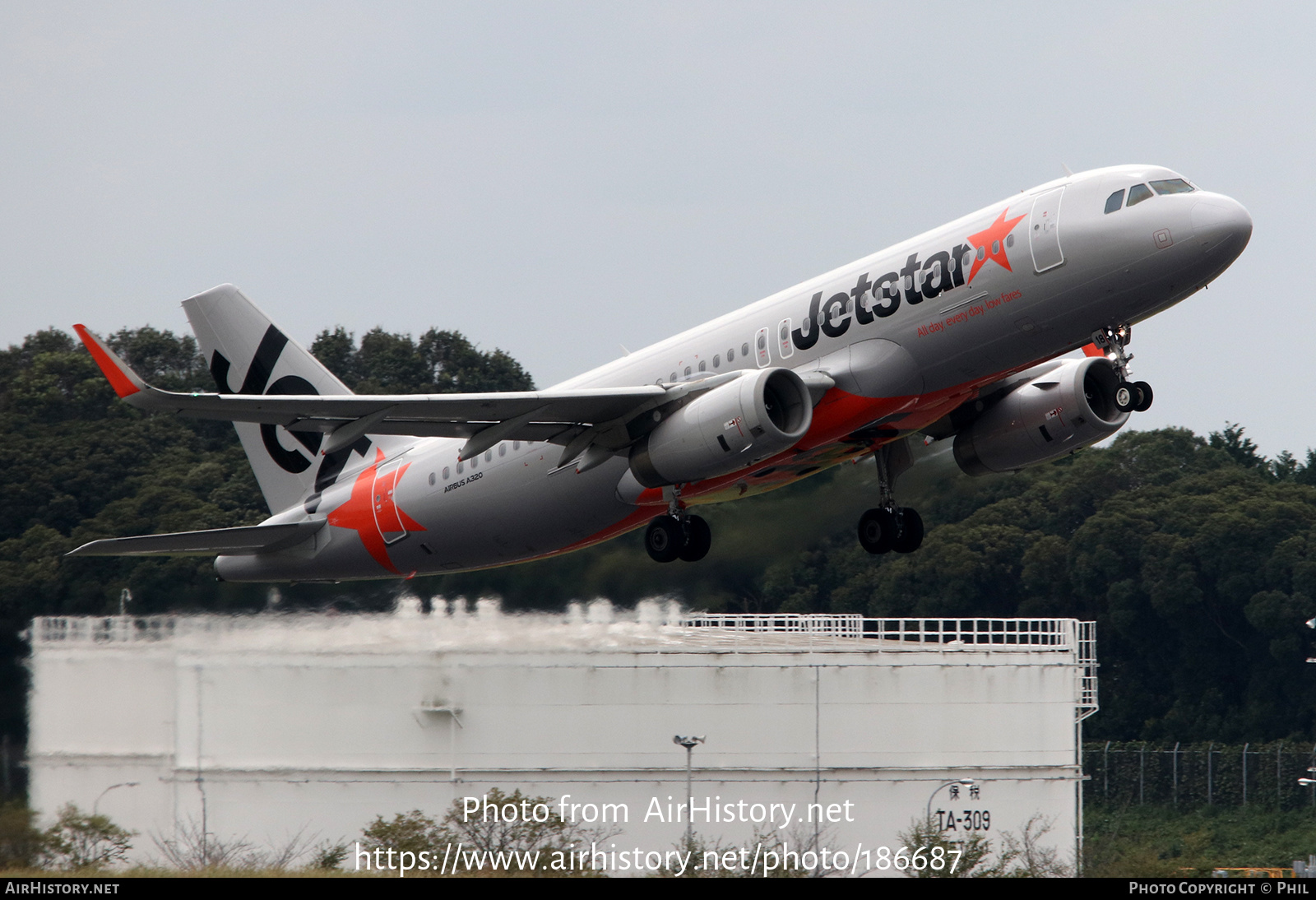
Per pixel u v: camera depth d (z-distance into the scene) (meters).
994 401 83.88
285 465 97.56
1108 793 146.62
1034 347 70.50
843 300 73.56
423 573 93.19
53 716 86.44
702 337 79.50
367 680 82.69
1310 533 179.25
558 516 84.00
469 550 89.31
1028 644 88.69
